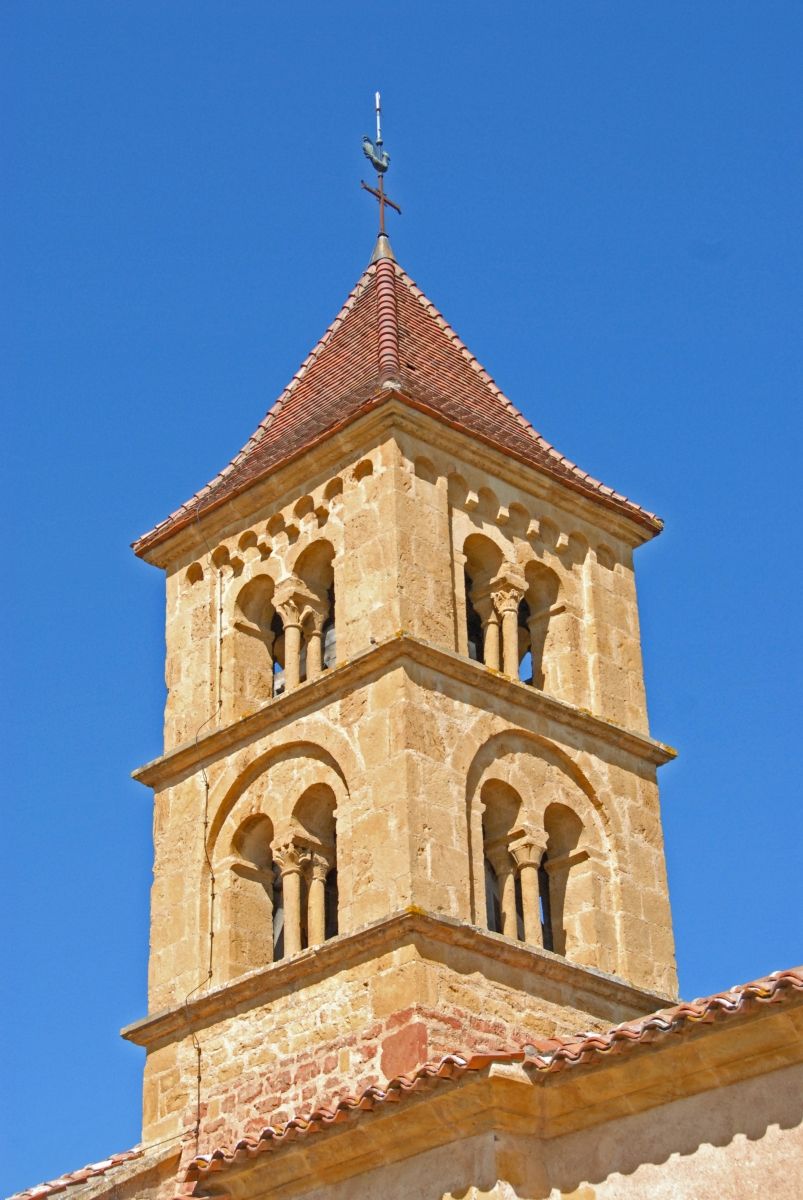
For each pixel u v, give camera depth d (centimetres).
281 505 3591
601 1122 2598
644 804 3500
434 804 3158
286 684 3438
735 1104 2475
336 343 3953
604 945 3312
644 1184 2519
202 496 3756
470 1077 2586
